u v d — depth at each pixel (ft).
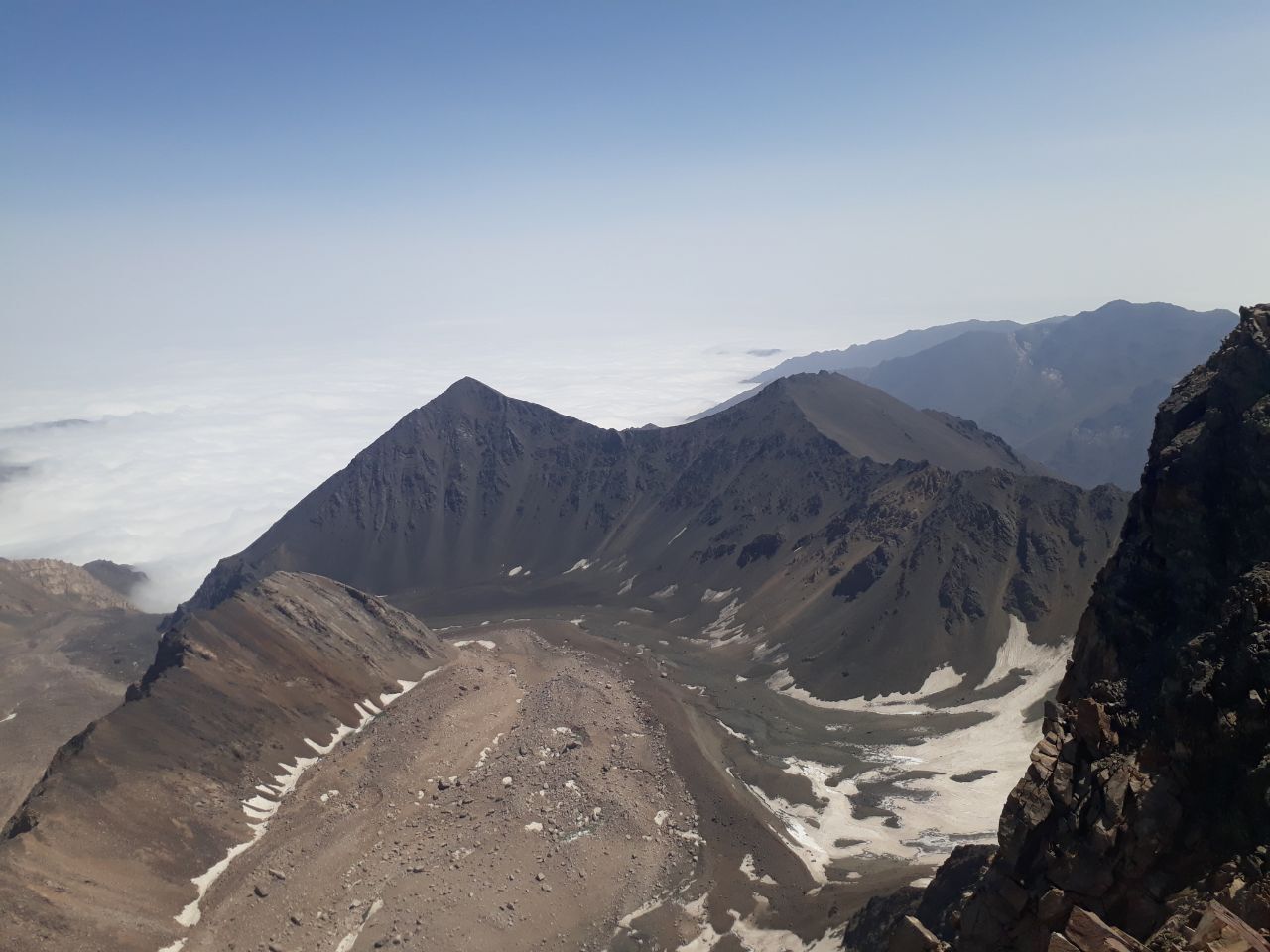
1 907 262.26
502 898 309.22
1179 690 106.52
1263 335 135.44
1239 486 123.65
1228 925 76.02
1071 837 103.96
